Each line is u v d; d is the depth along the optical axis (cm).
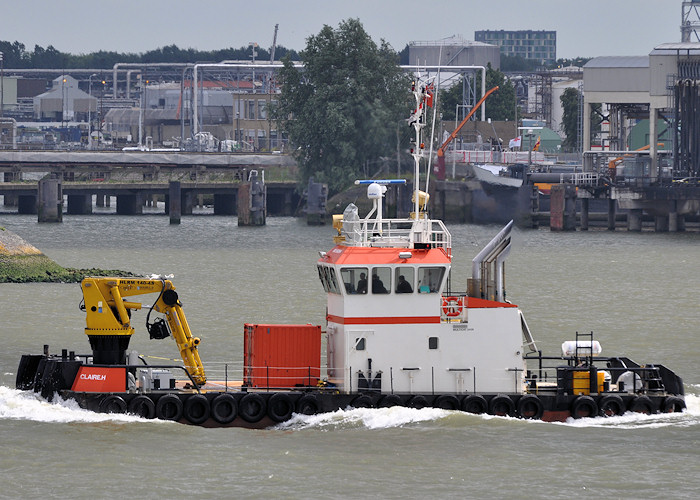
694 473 12888
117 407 14162
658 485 12488
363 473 12762
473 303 14225
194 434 13975
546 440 13875
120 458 13162
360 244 14138
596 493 12275
